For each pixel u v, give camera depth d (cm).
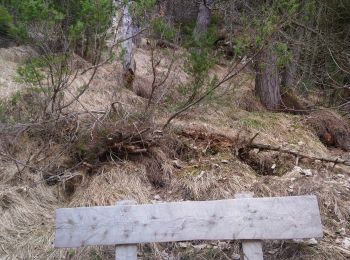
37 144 455
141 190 405
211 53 473
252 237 283
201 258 327
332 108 689
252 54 480
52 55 411
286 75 806
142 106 512
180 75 578
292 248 336
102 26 414
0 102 461
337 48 830
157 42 480
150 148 457
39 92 429
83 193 401
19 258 322
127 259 284
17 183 408
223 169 441
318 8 814
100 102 545
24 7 374
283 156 494
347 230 369
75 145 441
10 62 631
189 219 287
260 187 411
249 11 660
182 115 530
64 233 284
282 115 651
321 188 415
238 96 680
